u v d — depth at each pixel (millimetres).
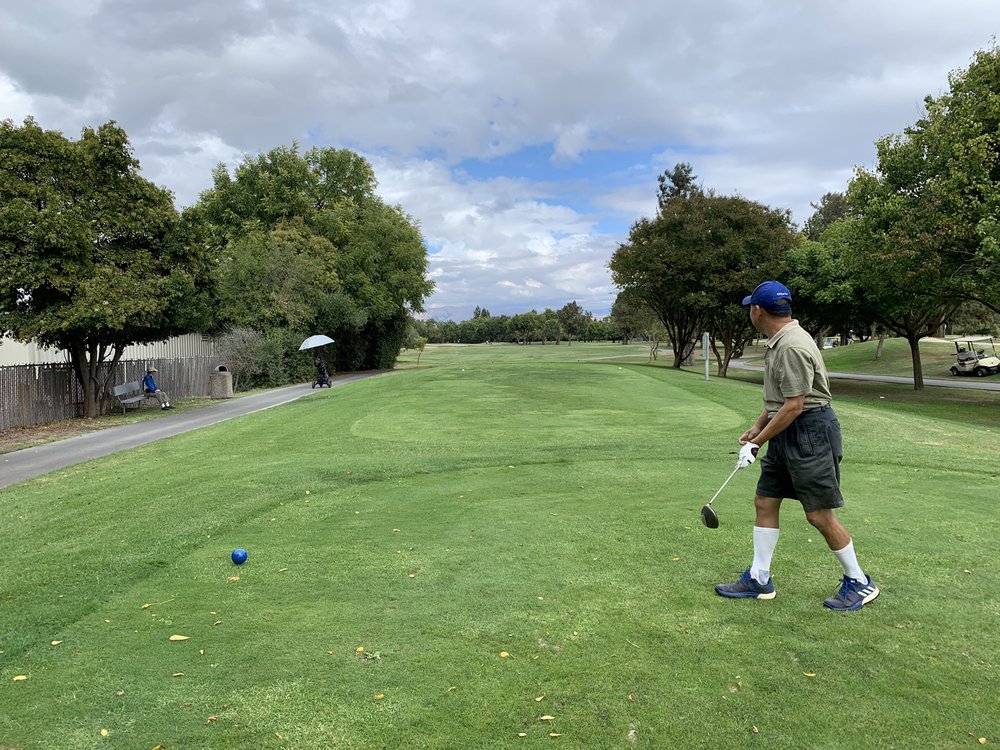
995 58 20125
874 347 56781
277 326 32031
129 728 2836
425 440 11516
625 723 2795
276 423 14594
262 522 6199
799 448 3871
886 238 21688
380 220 43719
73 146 17203
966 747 2613
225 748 2682
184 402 23172
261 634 3709
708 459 9133
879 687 3049
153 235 18625
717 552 4973
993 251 17484
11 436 14836
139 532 5914
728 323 37375
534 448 10164
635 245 36688
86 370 18453
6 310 15945
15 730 2838
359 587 4395
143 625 3887
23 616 4062
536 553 5012
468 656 3395
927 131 21750
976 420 20766
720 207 34281
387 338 49000
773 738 2678
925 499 6602
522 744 2664
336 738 2730
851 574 3939
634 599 4102
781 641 3516
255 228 38000
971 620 3750
